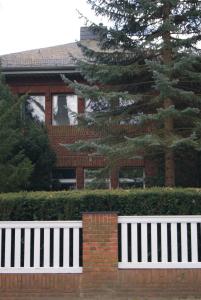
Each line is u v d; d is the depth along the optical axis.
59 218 26.34
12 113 36.28
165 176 40.81
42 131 48.19
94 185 39.56
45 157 46.72
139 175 51.12
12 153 41.19
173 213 26.12
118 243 25.44
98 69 37.81
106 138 39.31
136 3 37.81
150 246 25.44
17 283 25.17
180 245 25.39
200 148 34.94
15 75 54.12
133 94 39.16
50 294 25.02
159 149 38.72
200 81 38.00
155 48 38.03
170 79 36.53
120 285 24.86
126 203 26.27
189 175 45.00
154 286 24.83
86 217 25.34
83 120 38.97
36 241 25.42
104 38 39.28
